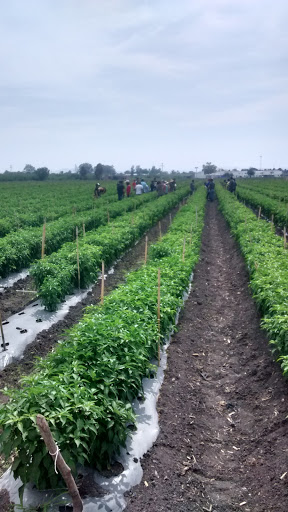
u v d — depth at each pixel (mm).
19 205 35094
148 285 10805
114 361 6793
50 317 12156
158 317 9000
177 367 9344
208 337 11453
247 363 9633
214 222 35500
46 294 12211
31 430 5090
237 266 18109
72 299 13719
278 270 12172
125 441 6523
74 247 16109
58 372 6398
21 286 15352
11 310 12758
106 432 5879
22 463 5191
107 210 27812
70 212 30094
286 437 6648
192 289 15180
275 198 43938
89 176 132375
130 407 6379
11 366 9453
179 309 12141
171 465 6391
